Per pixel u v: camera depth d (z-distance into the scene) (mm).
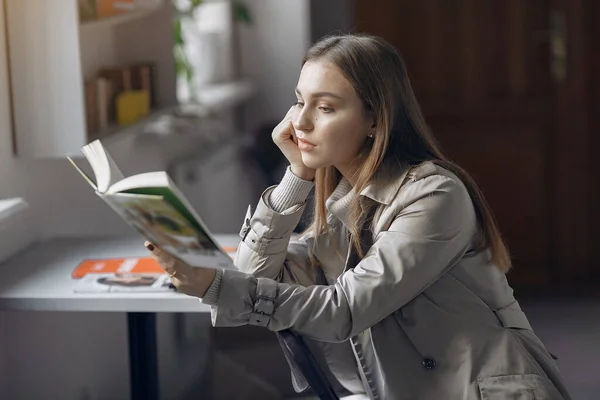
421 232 2342
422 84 6773
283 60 7336
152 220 2109
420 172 2414
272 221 2605
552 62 6676
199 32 6742
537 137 6789
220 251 2168
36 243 3791
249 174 7152
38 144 3779
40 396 3801
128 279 3107
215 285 2311
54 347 3934
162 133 5348
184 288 2312
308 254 2730
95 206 4582
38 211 3900
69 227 4246
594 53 6656
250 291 2324
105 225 4730
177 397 4477
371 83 2406
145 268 3246
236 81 7203
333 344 2684
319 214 2658
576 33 6629
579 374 5027
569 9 6605
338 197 2574
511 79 6715
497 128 6789
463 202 2393
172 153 5730
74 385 4094
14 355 3600
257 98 7383
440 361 2420
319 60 2432
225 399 4414
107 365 4441
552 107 6727
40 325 3809
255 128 7391
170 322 4898
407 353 2438
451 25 6699
